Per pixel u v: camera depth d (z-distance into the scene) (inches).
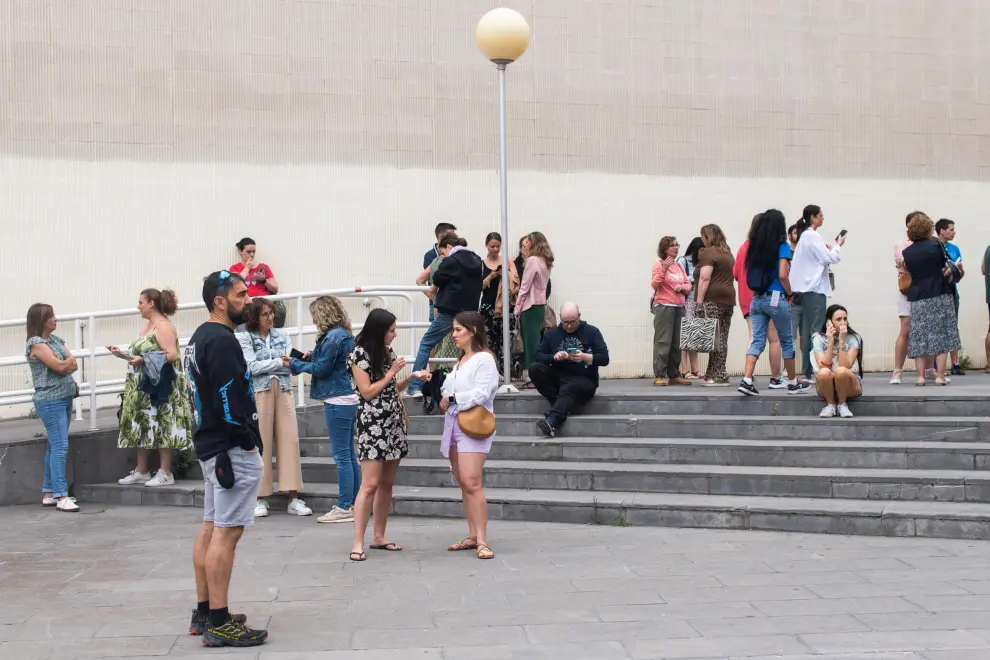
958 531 308.0
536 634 220.5
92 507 377.4
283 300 475.2
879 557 286.5
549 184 516.4
